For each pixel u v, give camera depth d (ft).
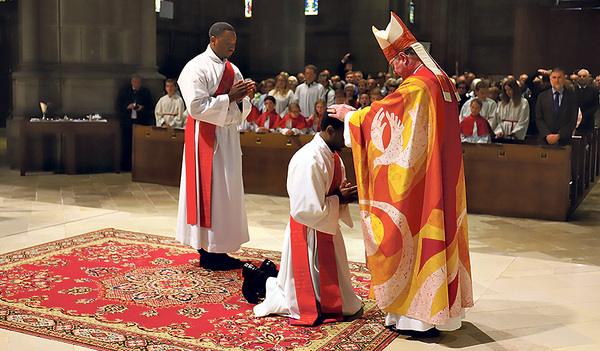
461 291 12.96
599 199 30.78
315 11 76.07
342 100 31.99
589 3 55.77
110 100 38.50
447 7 67.00
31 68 37.17
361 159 12.99
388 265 12.71
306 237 13.52
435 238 12.28
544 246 21.20
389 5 61.67
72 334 12.48
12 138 37.68
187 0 73.10
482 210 26.66
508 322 13.93
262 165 29.91
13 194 29.09
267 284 14.11
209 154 17.06
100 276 16.48
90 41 37.91
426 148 12.48
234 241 17.37
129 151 38.78
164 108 35.27
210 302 14.69
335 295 13.57
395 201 12.59
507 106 29.96
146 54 39.86
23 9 36.83
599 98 34.24
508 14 65.16
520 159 25.76
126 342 12.14
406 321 12.75
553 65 57.77
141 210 25.76
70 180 34.04
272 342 12.31
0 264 17.31
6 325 12.89
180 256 18.69
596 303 15.29
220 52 17.12
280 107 36.14
